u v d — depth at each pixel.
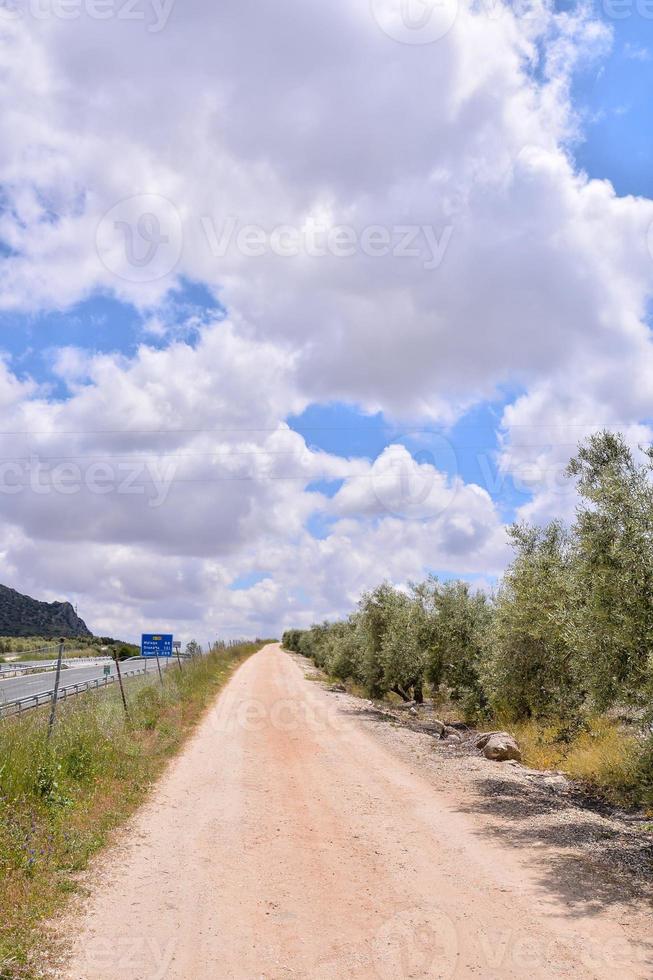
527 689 16.77
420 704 29.41
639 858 8.28
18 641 93.81
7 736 10.29
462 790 12.23
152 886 7.00
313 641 80.69
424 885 7.21
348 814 10.33
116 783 11.27
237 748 16.20
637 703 9.19
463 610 23.92
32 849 7.28
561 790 12.38
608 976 5.22
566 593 13.92
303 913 6.40
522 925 6.16
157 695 22.56
